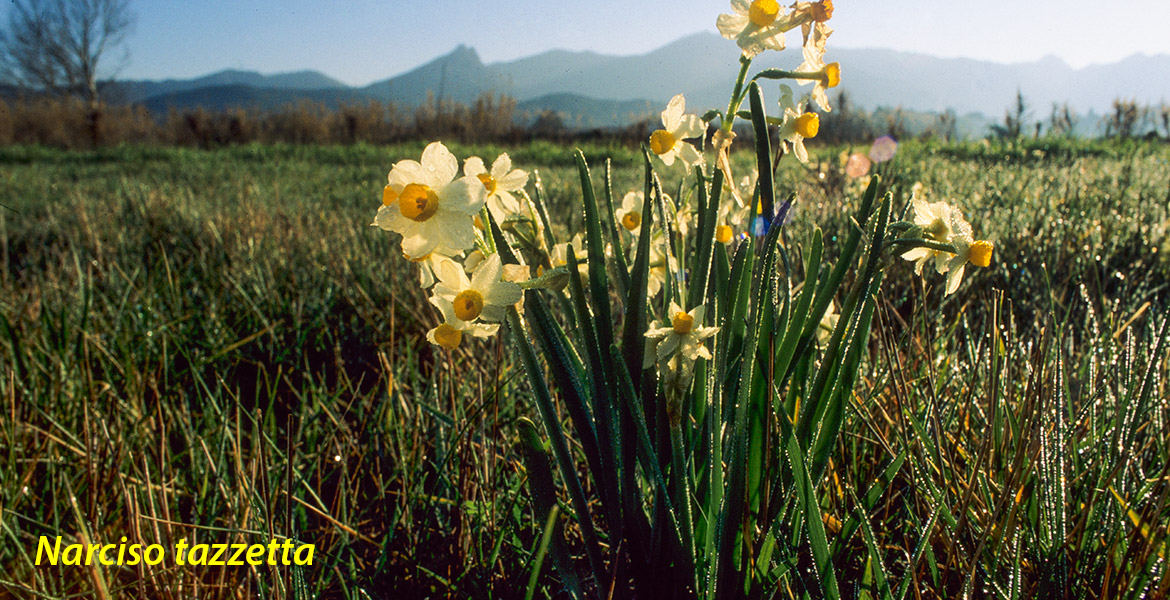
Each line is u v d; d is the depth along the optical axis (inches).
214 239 161.8
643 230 39.2
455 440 59.4
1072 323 81.6
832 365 37.6
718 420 38.4
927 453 50.7
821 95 36.8
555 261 46.4
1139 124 699.4
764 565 37.5
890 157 289.4
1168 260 113.7
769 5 35.5
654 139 42.5
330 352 109.1
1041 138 499.8
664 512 42.1
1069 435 49.0
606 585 43.1
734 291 38.4
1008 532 41.8
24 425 66.5
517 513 56.7
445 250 31.7
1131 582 41.3
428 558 55.7
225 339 106.1
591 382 40.8
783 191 161.3
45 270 146.1
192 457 59.3
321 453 70.4
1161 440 51.3
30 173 436.1
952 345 72.0
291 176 404.8
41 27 1253.7
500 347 57.6
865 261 37.0
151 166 509.7
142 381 73.7
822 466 39.7
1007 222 131.0
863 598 38.6
